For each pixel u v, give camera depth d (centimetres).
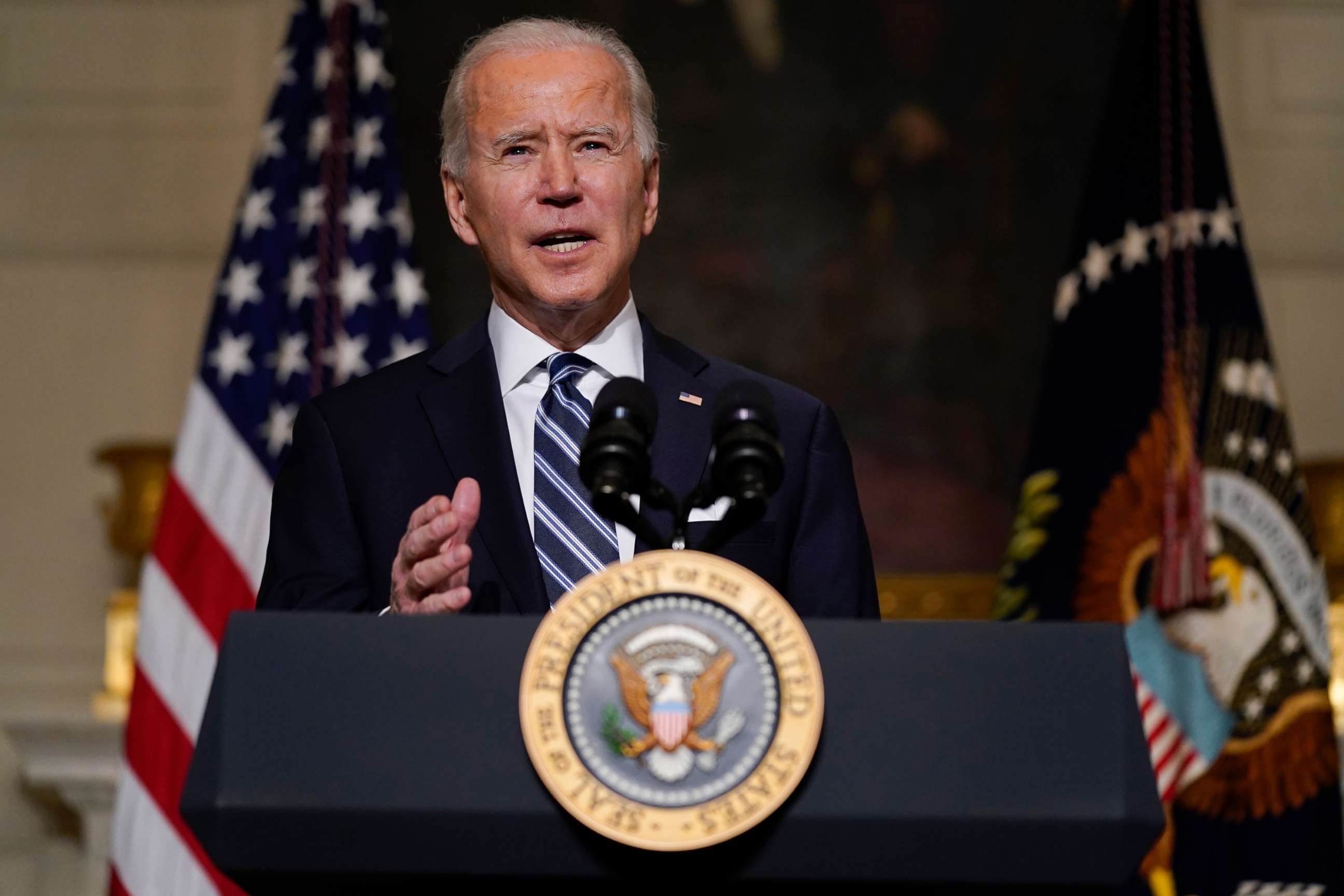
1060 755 367
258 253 1470
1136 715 376
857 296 2073
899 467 2039
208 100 2109
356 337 1454
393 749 365
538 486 582
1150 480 1447
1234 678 1392
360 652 372
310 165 1491
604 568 566
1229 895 1352
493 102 609
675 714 358
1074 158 2100
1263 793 1371
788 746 357
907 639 374
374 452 604
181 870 1324
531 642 370
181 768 1351
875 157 2100
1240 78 2144
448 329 1973
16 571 1994
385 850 362
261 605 585
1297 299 2102
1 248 2058
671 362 636
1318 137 2139
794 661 362
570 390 603
